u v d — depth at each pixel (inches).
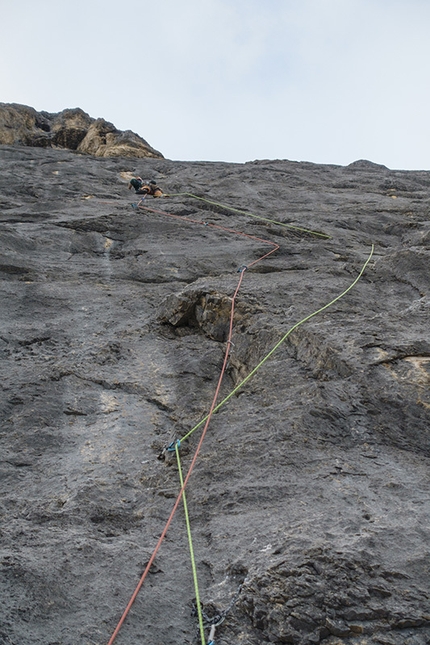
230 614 104.8
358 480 139.9
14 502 140.7
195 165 709.9
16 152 669.3
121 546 122.0
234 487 139.9
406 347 185.6
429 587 105.7
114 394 199.3
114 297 278.8
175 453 158.6
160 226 381.4
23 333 236.4
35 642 97.5
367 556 110.6
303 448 152.1
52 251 336.2
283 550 113.8
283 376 189.5
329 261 320.8
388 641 97.4
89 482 147.5
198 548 123.4
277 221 430.3
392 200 524.1
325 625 99.8
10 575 108.7
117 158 709.9
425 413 161.3
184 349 226.5
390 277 281.4
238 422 169.3
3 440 170.2
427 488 136.8
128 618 104.3
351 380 175.2
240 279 266.5
